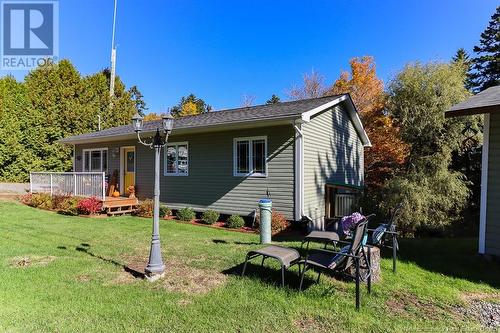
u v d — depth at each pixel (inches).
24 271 184.9
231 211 378.3
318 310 135.7
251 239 283.9
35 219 387.2
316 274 181.0
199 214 414.6
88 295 150.6
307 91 1020.5
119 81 1022.4
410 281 173.5
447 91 367.6
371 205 395.5
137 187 494.3
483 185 222.4
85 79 884.6
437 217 352.2
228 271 187.2
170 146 442.9
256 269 190.5
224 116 408.8
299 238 303.0
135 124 196.5
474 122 367.2
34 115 738.8
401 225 355.6
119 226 344.2
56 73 804.6
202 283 167.9
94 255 223.1
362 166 545.0
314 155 372.8
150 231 316.8
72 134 786.2
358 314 132.6
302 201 332.2
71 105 792.3
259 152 357.1
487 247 220.2
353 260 150.6
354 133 510.0
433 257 224.5
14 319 125.6
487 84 917.2
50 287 160.4
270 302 143.3
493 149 218.5
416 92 382.9
